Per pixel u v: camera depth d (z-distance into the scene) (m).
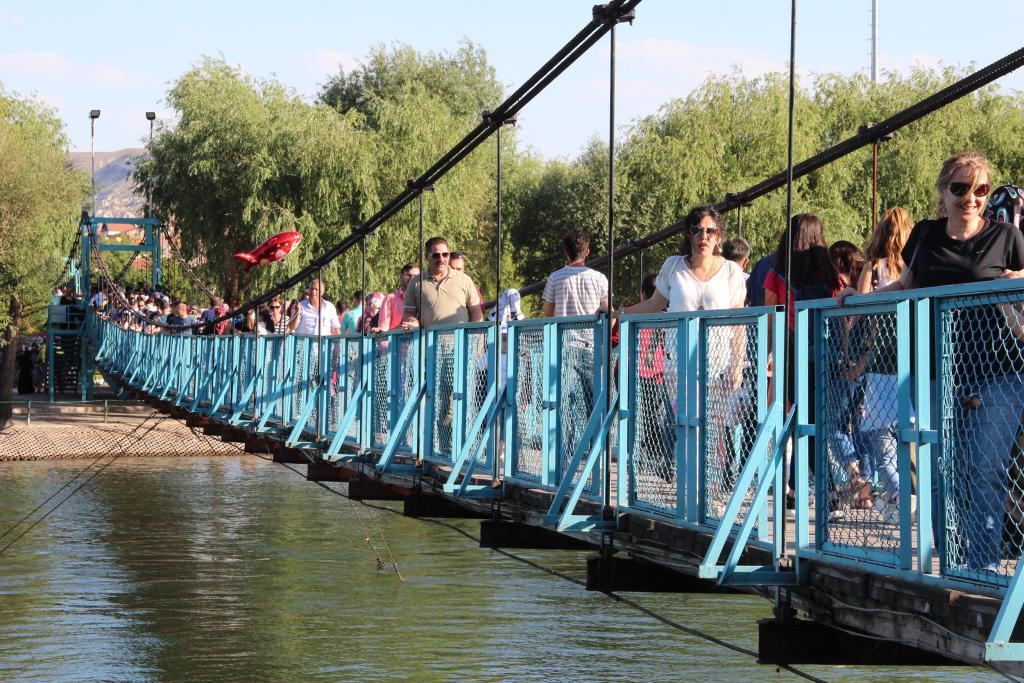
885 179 32.19
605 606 20.38
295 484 36.28
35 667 17.05
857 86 37.31
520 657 17.31
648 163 39.03
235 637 18.64
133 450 43.09
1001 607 3.61
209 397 21.16
